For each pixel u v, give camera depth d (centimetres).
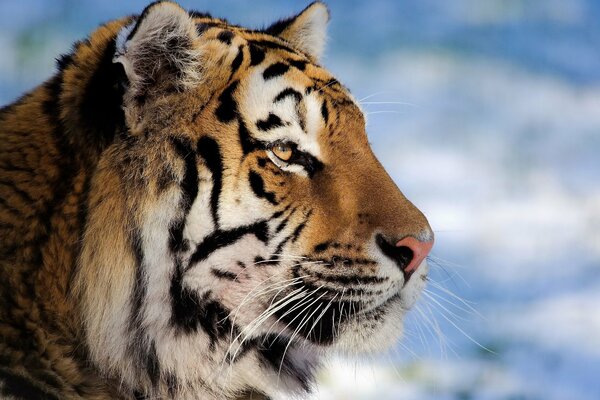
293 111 815
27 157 779
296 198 805
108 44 788
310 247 803
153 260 775
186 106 792
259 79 816
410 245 808
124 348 781
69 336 770
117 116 771
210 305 795
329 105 836
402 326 849
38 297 759
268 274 799
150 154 775
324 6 996
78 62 813
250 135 798
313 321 820
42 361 751
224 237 786
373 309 820
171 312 786
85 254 763
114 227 768
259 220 793
